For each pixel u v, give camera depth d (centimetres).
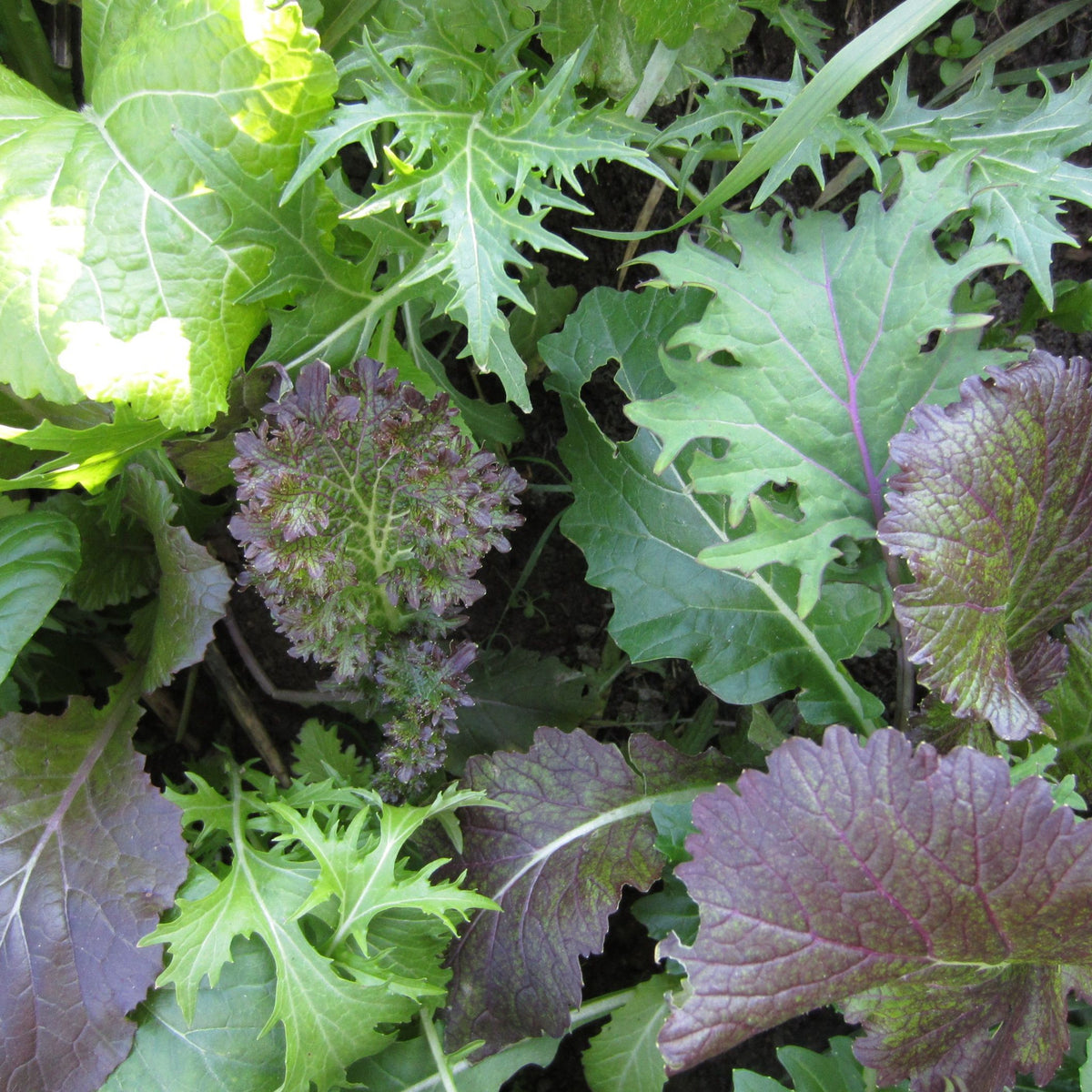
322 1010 41
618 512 47
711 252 42
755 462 41
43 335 38
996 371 38
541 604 59
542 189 39
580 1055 57
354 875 41
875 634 47
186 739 56
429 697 41
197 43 37
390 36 41
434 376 49
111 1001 41
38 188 38
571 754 46
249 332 41
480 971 44
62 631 50
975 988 39
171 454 43
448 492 38
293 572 38
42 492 53
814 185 55
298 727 57
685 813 43
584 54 40
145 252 38
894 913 37
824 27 51
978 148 41
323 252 41
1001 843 36
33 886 42
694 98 51
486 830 46
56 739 44
